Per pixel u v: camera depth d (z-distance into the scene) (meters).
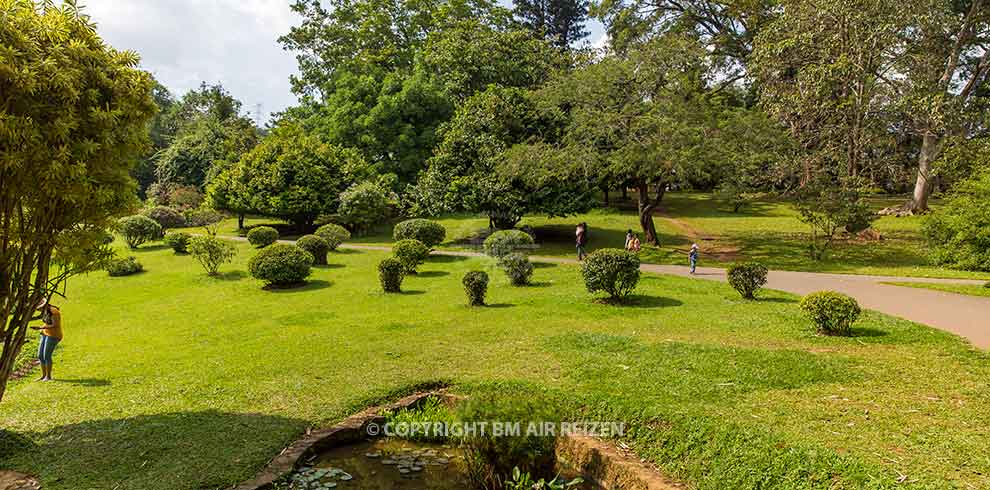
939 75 25.38
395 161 32.88
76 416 6.96
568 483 5.73
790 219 30.81
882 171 28.14
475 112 26.44
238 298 15.59
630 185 25.22
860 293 14.64
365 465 6.08
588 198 24.94
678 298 13.85
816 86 23.47
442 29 38.72
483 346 9.79
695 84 22.83
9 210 5.45
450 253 22.72
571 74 23.73
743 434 5.65
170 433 6.37
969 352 8.69
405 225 21.88
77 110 5.43
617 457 5.91
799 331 10.27
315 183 29.84
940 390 7.01
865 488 4.62
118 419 6.86
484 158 25.05
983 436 5.61
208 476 5.39
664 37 22.67
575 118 22.66
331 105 35.12
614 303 13.30
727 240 25.86
